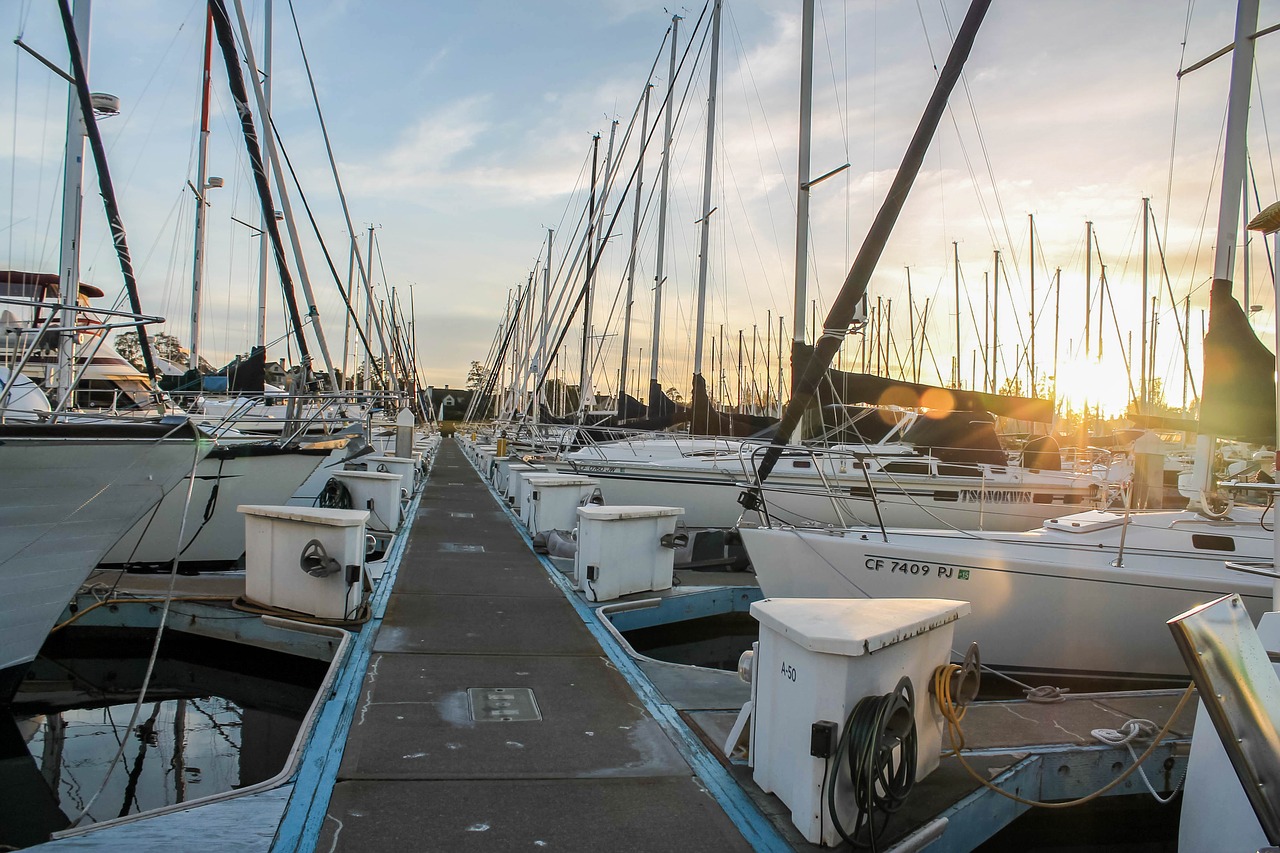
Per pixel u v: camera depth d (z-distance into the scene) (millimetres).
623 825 3525
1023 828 4664
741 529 7492
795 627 3564
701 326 16031
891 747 3439
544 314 29156
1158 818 4828
